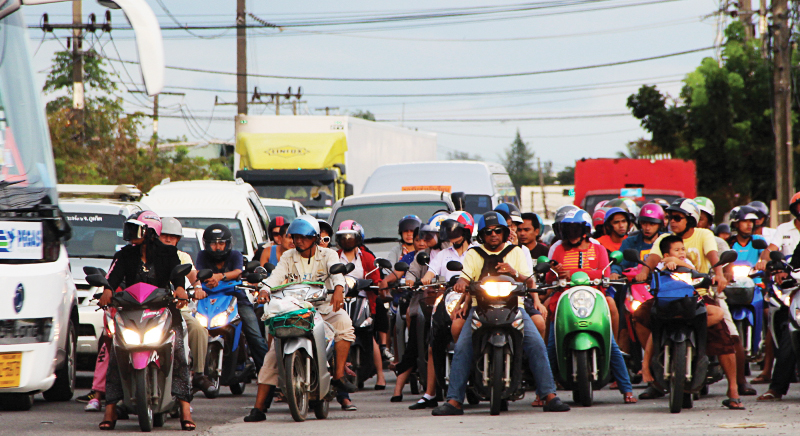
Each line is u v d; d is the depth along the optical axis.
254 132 51.75
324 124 51.81
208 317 21.69
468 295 18.39
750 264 24.55
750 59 77.88
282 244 25.48
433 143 69.69
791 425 15.73
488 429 15.83
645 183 53.38
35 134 19.72
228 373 22.22
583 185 53.81
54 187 19.81
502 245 18.33
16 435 16.47
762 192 79.56
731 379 18.52
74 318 22.02
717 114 78.31
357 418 18.66
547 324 21.12
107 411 17.27
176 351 17.22
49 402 21.58
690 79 79.31
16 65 19.77
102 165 72.12
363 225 32.94
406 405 21.36
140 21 15.91
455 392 18.55
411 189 40.12
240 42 72.31
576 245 20.30
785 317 20.58
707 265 19.52
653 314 17.75
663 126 81.25
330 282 18.97
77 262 25.89
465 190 39.94
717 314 18.23
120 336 16.30
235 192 35.19
